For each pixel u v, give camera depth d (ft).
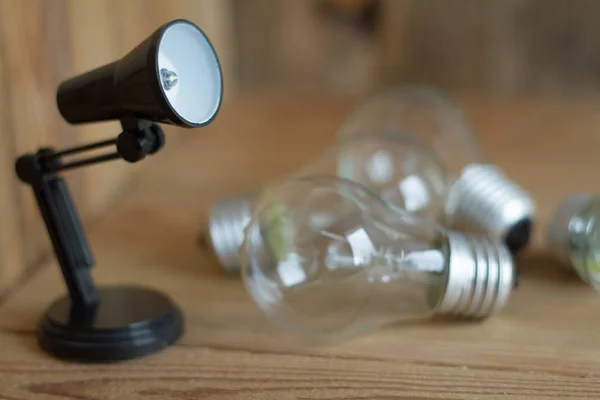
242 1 2.64
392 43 2.64
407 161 1.55
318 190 1.27
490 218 1.41
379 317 1.26
